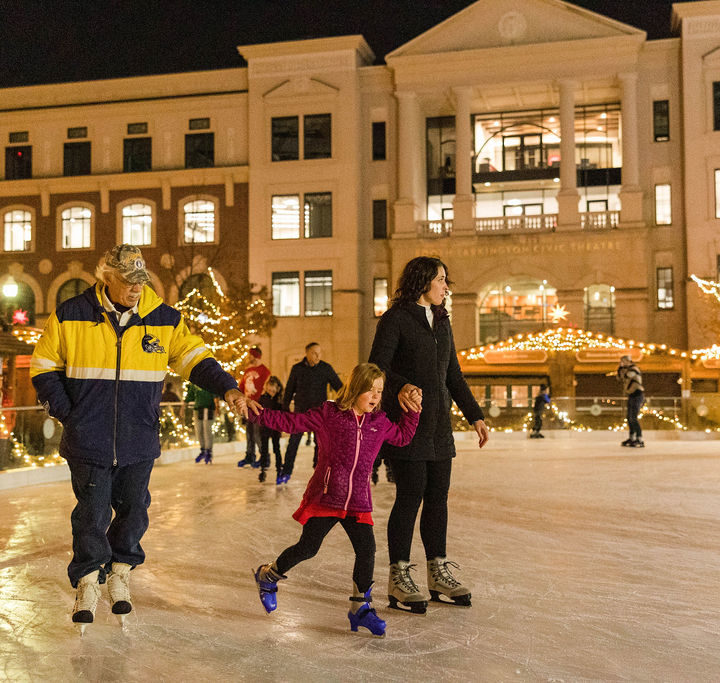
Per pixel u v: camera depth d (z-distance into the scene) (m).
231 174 39.19
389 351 4.91
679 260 35.94
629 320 35.50
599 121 39.94
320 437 4.45
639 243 35.56
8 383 17.39
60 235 40.53
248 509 9.25
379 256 38.50
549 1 36.91
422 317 5.00
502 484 11.45
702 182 35.44
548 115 40.59
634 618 4.61
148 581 5.59
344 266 37.91
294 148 38.88
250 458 14.98
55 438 13.77
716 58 35.56
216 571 5.93
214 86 40.03
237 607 4.88
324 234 38.47
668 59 36.56
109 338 4.29
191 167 39.97
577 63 36.66
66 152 41.06
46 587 5.45
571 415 24.50
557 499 9.76
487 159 40.97
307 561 6.23
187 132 40.09
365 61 41.41
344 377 37.44
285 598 5.11
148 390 4.40
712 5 35.44
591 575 5.71
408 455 4.83
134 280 4.22
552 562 6.15
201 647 4.09
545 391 24.42
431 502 5.03
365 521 4.40
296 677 3.64
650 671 3.71
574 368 29.72
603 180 38.53
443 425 5.00
